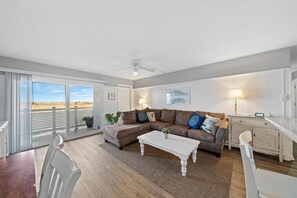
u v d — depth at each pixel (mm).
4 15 1492
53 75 3557
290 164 2281
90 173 2080
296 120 1384
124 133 3125
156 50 2602
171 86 4590
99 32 1917
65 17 1565
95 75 4609
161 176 1978
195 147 2217
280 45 2441
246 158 836
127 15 1554
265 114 2791
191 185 1767
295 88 4082
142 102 5387
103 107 4859
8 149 2748
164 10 1475
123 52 2686
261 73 2838
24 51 2578
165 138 2568
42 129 3578
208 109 3678
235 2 1367
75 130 4254
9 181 752
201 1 1351
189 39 2164
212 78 3557
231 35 2051
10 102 2867
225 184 1778
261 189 879
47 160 1039
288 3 1370
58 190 647
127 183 1829
